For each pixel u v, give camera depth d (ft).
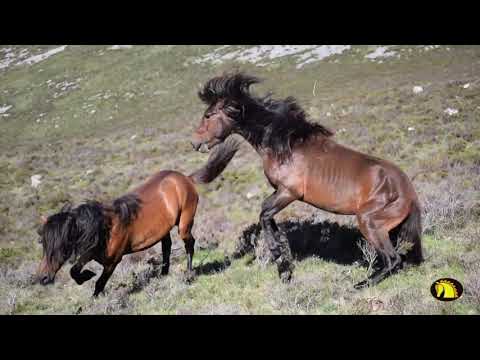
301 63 143.64
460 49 124.88
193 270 26.22
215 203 45.62
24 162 85.46
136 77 160.15
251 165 58.29
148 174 63.57
